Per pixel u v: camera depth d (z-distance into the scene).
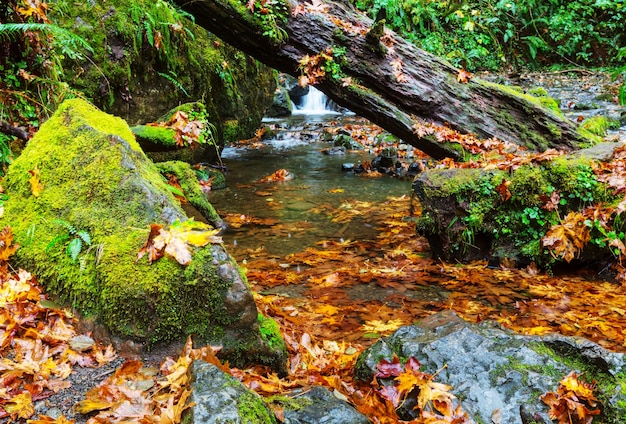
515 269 4.00
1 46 3.93
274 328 2.45
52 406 1.87
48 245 2.49
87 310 2.32
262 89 9.12
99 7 5.66
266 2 5.39
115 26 5.72
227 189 6.30
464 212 4.10
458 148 5.44
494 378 2.07
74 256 2.37
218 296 2.21
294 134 9.79
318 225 5.03
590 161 4.04
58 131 2.86
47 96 4.23
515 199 4.02
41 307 2.35
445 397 1.98
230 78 7.70
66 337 2.25
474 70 15.36
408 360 2.17
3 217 2.74
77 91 5.01
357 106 5.64
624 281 3.69
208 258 2.23
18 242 2.61
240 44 5.63
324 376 2.40
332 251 4.38
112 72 5.67
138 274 2.21
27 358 2.10
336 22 5.62
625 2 14.47
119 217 2.42
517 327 3.11
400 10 14.80
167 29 6.24
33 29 4.02
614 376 2.01
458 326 2.34
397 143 8.87
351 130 10.05
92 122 2.89
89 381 2.02
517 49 15.90
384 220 5.17
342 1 6.02
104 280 2.25
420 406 1.98
